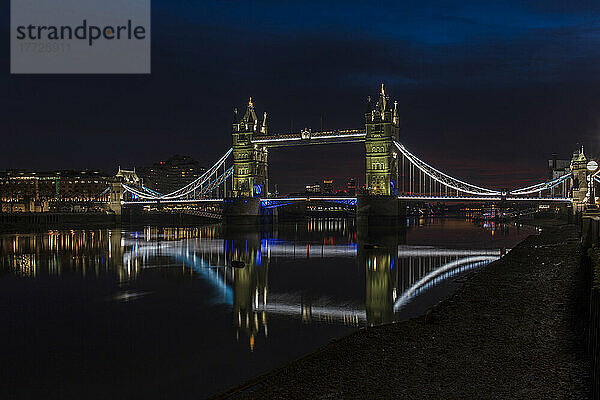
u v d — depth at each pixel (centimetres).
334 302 4303
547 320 2547
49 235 14138
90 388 2384
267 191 19175
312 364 2148
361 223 15238
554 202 15125
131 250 9419
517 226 17038
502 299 3167
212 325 3519
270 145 18062
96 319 3750
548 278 3944
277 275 6028
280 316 3778
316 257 8069
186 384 2402
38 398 2281
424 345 2270
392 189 15862
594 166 3756
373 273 6122
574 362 1866
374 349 2284
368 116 15862
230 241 11794
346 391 1802
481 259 7525
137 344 3081
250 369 2588
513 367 1867
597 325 1395
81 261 7588
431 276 5756
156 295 4716
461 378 1809
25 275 6081
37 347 3048
